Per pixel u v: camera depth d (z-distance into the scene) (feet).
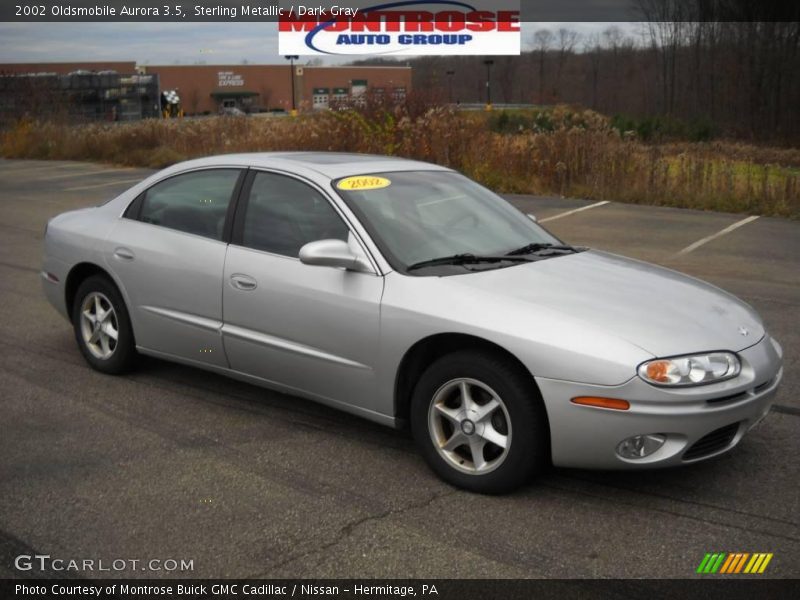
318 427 15.69
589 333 12.08
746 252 34.68
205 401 17.10
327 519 12.04
